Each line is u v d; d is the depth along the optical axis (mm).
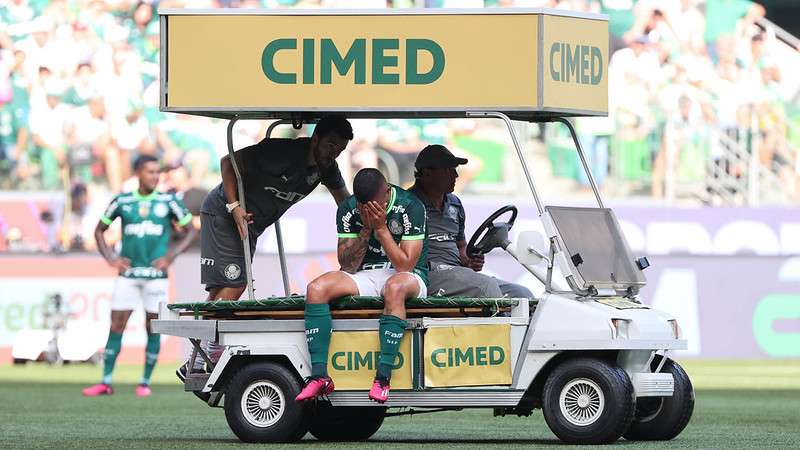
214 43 25953
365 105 25453
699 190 73000
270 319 26031
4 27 75062
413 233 25656
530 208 69375
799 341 64562
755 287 64438
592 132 72688
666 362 26703
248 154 28484
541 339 24656
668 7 74688
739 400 43719
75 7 75500
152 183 45688
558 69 25188
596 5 75062
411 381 25062
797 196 73375
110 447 25500
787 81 74750
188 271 63469
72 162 73625
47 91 74375
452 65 25188
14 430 30781
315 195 69688
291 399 25609
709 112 73812
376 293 25875
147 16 75812
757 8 75312
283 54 25766
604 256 25953
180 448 25031
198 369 27250
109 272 63469
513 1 74562
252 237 29062
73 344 63219
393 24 25359
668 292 64500
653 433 26781
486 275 27297
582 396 24406
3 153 73562
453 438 28266
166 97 26094
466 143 72438
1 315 63531
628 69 73812
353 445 25781
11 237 70938
